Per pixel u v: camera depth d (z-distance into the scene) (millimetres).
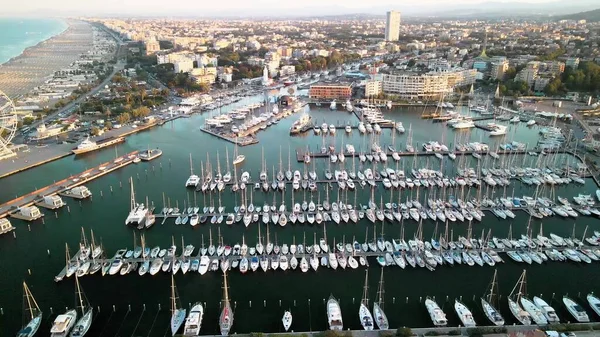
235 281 168625
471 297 159375
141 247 190500
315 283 168000
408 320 147750
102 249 190125
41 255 188000
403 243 187500
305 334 136750
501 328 138625
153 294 161625
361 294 161750
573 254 180625
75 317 146250
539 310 147625
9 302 158000
